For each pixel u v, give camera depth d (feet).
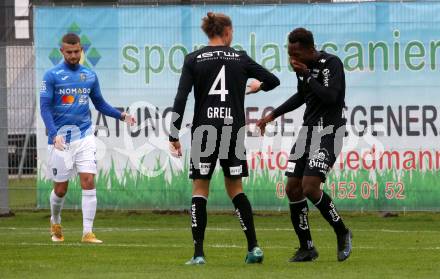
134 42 155.43
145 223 149.18
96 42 156.04
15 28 158.20
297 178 92.12
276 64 152.46
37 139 157.17
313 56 90.53
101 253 104.73
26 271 86.63
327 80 89.20
